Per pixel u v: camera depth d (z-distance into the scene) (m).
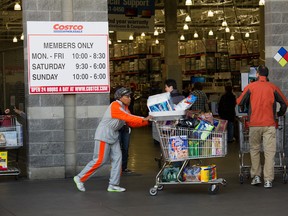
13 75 14.67
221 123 10.46
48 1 12.34
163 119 10.28
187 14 32.41
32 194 10.76
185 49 33.09
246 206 9.55
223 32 42.88
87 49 12.53
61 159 12.46
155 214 9.01
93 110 12.62
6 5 31.03
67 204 9.84
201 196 10.41
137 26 22.97
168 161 10.43
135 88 31.78
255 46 32.44
